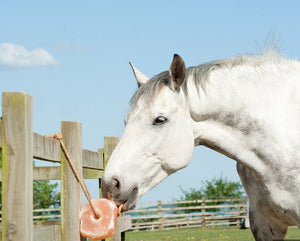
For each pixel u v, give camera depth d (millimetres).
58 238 4367
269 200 4219
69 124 4633
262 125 4125
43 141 3949
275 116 4156
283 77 4320
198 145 4297
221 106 4121
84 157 5266
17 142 3393
